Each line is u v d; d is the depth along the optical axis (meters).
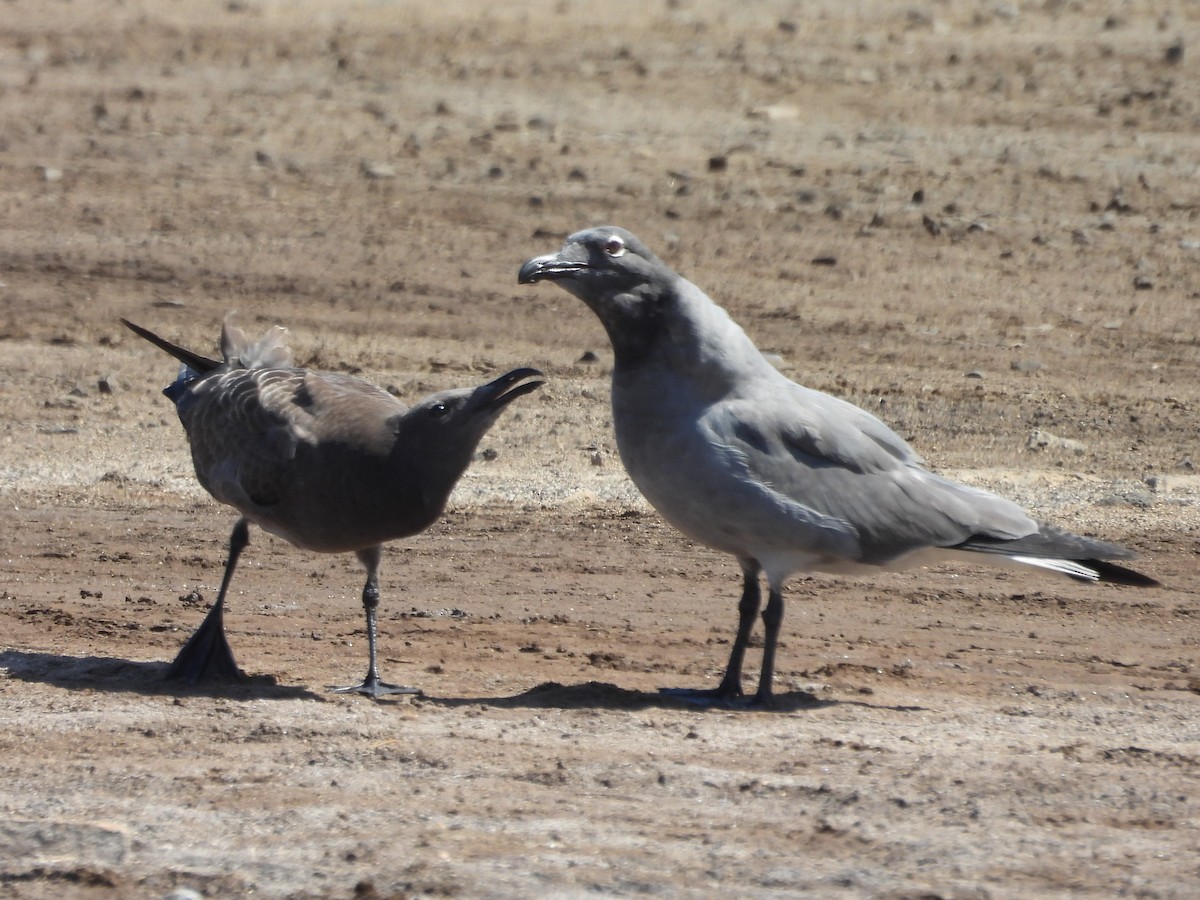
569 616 13.84
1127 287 24.86
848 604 14.35
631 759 9.96
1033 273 25.34
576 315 24.03
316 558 15.61
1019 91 32.81
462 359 22.08
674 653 12.80
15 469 18.38
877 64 34.50
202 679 11.61
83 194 28.27
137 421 20.11
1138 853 8.68
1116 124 31.17
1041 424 19.84
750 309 23.81
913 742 10.41
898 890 8.20
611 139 30.73
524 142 30.59
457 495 17.62
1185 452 19.02
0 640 12.78
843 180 28.77
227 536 16.27
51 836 8.85
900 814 9.16
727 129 31.22
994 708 11.34
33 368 21.62
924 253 26.00
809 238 26.50
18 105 32.66
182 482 18.11
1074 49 35.00
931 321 23.61
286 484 10.97
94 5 40.38
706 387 10.88
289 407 11.08
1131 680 12.21
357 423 10.86
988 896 8.13
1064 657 12.84
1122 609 14.23
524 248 26.34
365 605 11.55
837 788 9.48
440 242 26.53
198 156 30.19
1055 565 11.36
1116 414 20.17
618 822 9.05
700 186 28.42
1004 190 28.34
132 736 10.31
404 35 37.31
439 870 8.43
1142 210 27.55
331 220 27.33
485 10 39.38
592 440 19.41
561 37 36.91
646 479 11.06
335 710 10.86
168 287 24.77
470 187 28.61
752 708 11.16
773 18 37.97
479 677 11.95
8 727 10.45
